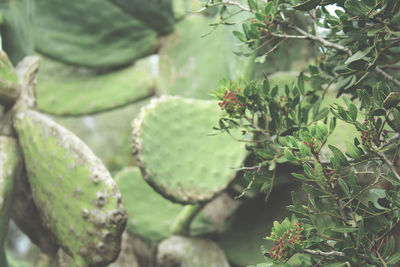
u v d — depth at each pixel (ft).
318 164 4.92
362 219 4.95
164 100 6.80
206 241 7.84
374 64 5.00
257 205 7.99
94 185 6.12
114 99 8.69
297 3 5.23
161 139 6.69
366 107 4.98
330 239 5.02
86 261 6.23
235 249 7.96
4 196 6.44
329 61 5.61
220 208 8.02
